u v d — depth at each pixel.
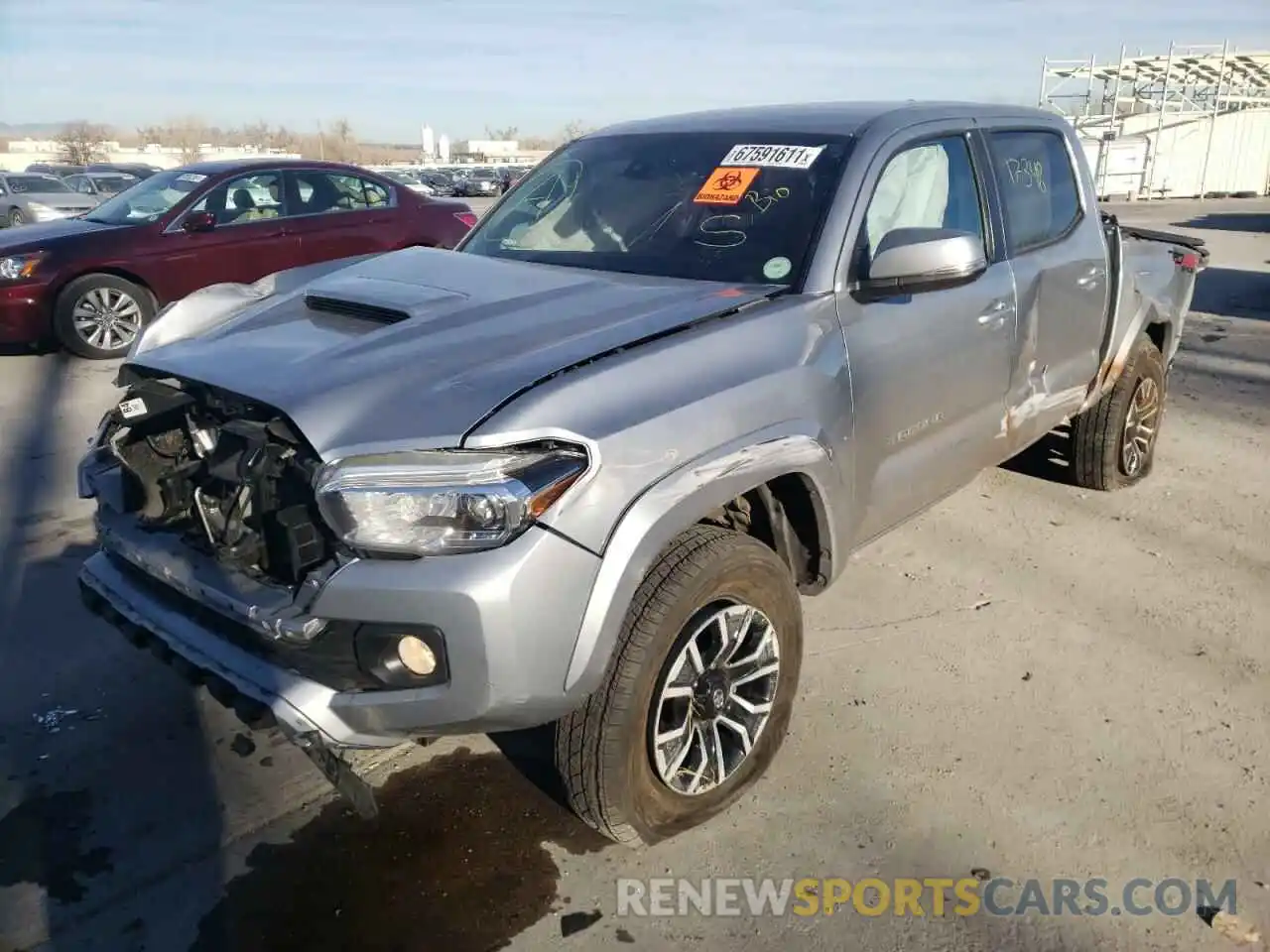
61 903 2.58
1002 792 2.98
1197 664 3.67
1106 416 5.04
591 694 2.43
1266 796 2.96
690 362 2.62
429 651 2.24
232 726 3.32
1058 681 3.56
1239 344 9.16
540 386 2.38
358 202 9.76
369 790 2.38
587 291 3.04
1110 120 36.41
